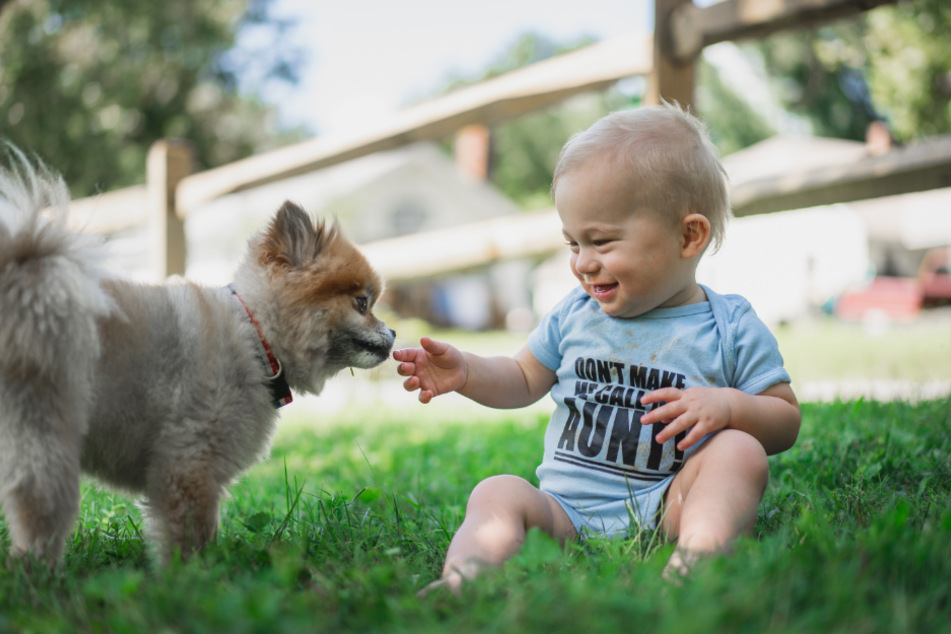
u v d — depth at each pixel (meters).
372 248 8.95
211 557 2.30
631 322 2.77
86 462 2.68
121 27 22.66
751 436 2.45
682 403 2.46
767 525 2.60
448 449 5.27
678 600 1.72
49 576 2.22
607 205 2.62
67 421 2.38
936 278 23.75
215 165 28.11
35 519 2.35
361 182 32.06
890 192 5.51
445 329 35.00
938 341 11.52
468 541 2.31
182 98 25.59
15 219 2.44
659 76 5.42
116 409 2.57
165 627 1.72
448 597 1.92
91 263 2.53
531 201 48.50
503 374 3.01
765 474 2.38
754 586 1.73
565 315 2.98
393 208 33.09
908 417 4.32
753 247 24.08
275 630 1.65
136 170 24.67
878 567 1.88
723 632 1.58
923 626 1.63
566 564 2.14
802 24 4.97
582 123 49.50
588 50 5.99
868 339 12.66
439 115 7.07
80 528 2.91
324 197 30.56
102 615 1.91
